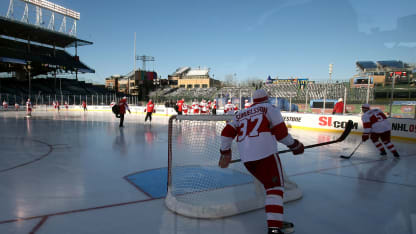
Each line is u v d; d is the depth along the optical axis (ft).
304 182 13.62
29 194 11.75
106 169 16.19
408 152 22.85
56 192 12.00
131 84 251.39
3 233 8.11
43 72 176.76
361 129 36.42
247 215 9.41
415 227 8.50
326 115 41.45
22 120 59.21
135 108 97.91
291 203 10.62
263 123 7.47
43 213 9.67
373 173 15.49
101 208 10.13
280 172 7.53
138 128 42.83
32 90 153.89
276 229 7.05
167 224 8.73
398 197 11.39
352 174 15.26
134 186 12.80
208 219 9.09
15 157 19.79
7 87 145.38
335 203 10.65
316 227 8.50
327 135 36.11
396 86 54.54
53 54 184.55
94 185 13.01
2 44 158.81
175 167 15.69
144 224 8.73
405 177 14.62
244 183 12.66
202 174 14.08
